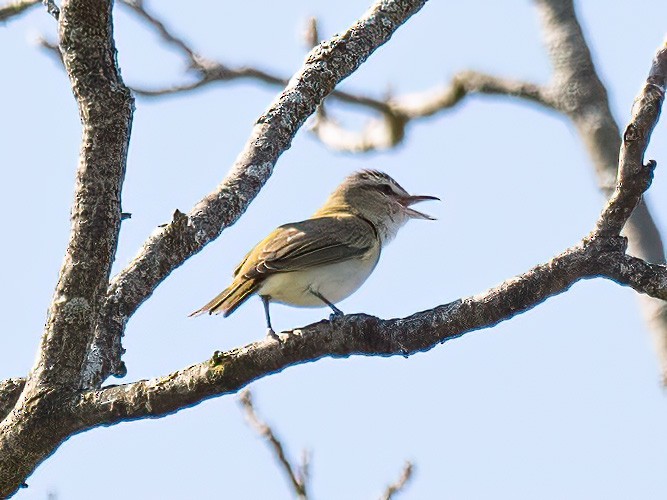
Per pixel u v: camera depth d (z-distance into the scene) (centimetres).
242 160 1141
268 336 917
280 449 1299
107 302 1071
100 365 1044
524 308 902
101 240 909
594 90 1897
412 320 912
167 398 904
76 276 914
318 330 914
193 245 1091
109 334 1061
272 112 1168
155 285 1090
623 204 891
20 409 923
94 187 902
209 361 907
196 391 903
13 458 929
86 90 881
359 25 1212
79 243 909
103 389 920
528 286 897
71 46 872
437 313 909
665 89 889
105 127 891
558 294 907
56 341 923
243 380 904
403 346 909
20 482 946
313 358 915
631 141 880
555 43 1948
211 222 1097
